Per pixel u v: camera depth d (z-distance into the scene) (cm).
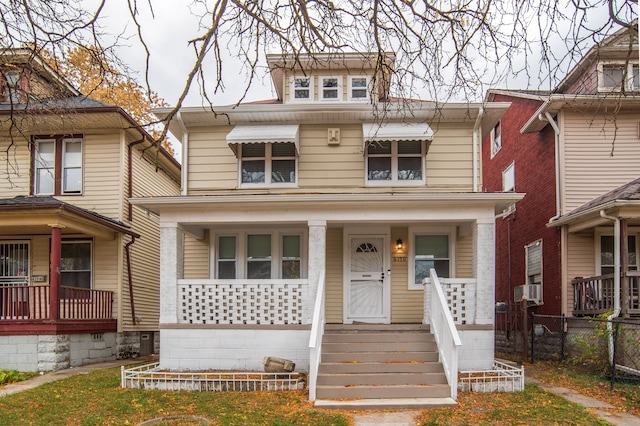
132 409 860
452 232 1359
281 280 1152
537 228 1689
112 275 1572
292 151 1415
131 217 1647
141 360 1537
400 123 1379
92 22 570
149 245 1803
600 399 924
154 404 891
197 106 1364
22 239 1565
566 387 1024
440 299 1044
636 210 1246
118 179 1586
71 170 1606
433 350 1086
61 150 1595
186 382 1012
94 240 1584
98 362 1470
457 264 1357
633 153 1496
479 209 1149
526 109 1812
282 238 1384
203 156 1425
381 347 1086
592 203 1409
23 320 1303
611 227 1459
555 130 1519
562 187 1495
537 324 1578
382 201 1137
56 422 792
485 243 1138
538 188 1686
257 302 1167
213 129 1432
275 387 1000
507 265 2019
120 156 1593
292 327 1130
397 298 1354
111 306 1553
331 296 1359
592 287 1354
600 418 796
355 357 1057
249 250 1384
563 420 779
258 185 1405
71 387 1042
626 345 1120
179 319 1158
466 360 1105
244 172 1421
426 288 1202
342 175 1401
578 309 1415
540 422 770
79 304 1423
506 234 2038
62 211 1308
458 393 954
